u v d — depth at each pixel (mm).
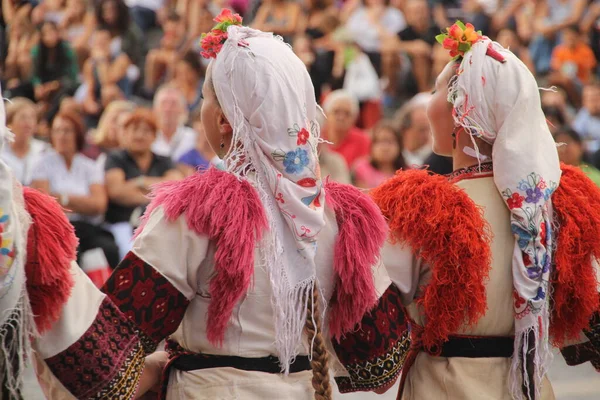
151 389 6703
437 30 25016
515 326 6789
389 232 6730
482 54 6738
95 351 5848
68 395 5980
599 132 22672
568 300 6965
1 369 5703
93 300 5934
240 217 5871
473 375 6828
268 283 6016
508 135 6656
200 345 6109
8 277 5480
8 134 5688
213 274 5996
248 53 5992
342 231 6234
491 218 6805
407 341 6680
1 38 20109
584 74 25719
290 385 6141
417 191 6762
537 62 25875
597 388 13250
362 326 6434
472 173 6930
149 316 5984
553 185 6707
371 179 18031
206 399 6027
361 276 6215
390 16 24859
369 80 23344
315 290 6109
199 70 21641
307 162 6016
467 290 6602
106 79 20969
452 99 6855
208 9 22969
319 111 6680
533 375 6750
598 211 7016
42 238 5652
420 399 6938
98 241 14992
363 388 6594
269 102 5945
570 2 26219
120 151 15984
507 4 26953
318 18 24281
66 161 15469
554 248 6852
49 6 21781
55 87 20016
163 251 5984
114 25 21547
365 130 22969
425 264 6801
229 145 6309
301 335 6184
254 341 6043
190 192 6004
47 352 5816
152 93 21688
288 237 6047
